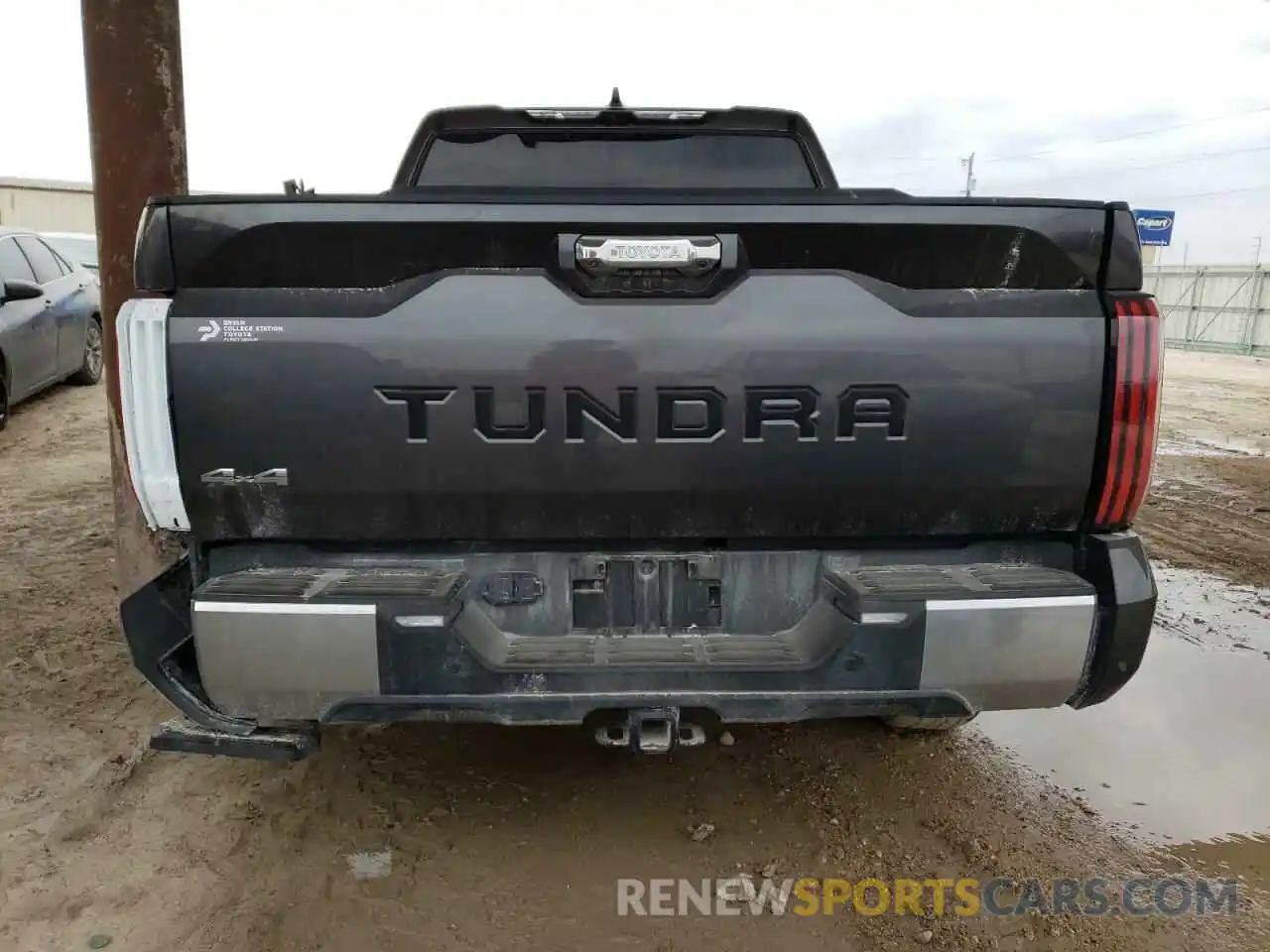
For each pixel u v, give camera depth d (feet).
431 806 9.86
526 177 13.01
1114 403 7.30
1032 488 7.45
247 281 7.15
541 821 9.62
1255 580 17.62
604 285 7.18
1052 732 11.67
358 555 7.80
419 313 7.11
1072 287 7.41
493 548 7.83
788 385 7.22
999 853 9.15
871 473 7.36
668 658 7.47
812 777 10.53
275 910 8.19
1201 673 13.41
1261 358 77.30
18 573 16.74
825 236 7.16
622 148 13.03
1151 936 8.00
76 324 31.86
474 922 8.11
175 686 7.45
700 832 9.41
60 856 8.86
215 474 7.14
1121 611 7.41
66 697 12.12
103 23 12.10
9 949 7.64
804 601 8.02
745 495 7.41
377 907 8.26
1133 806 10.02
